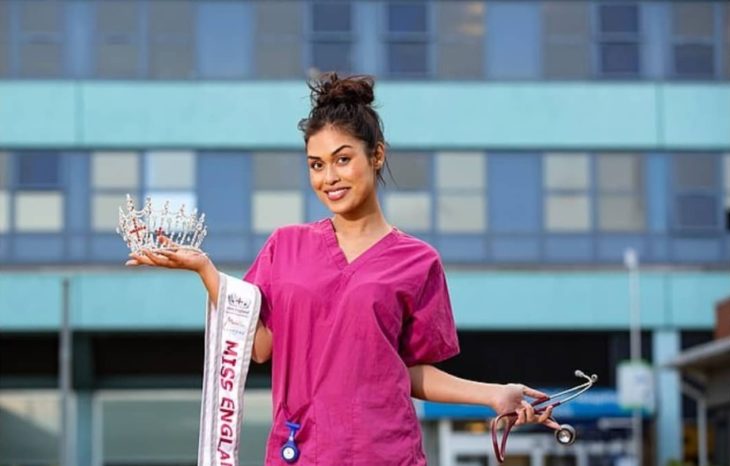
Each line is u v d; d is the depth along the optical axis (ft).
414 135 121.90
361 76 13.98
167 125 120.26
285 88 121.08
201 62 120.88
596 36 122.72
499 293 121.39
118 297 119.24
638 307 121.80
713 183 122.42
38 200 119.34
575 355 123.24
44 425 123.24
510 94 122.11
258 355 14.10
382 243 13.92
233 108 120.78
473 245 121.70
